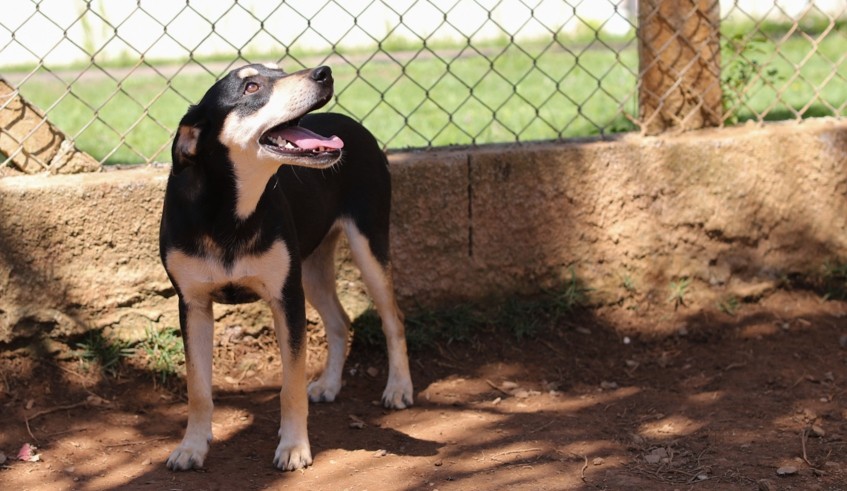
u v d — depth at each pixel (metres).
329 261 4.46
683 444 4.18
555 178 4.68
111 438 4.23
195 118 3.96
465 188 4.63
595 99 7.20
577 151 4.68
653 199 4.75
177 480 4.05
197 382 4.11
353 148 4.37
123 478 4.06
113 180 4.41
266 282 4.09
